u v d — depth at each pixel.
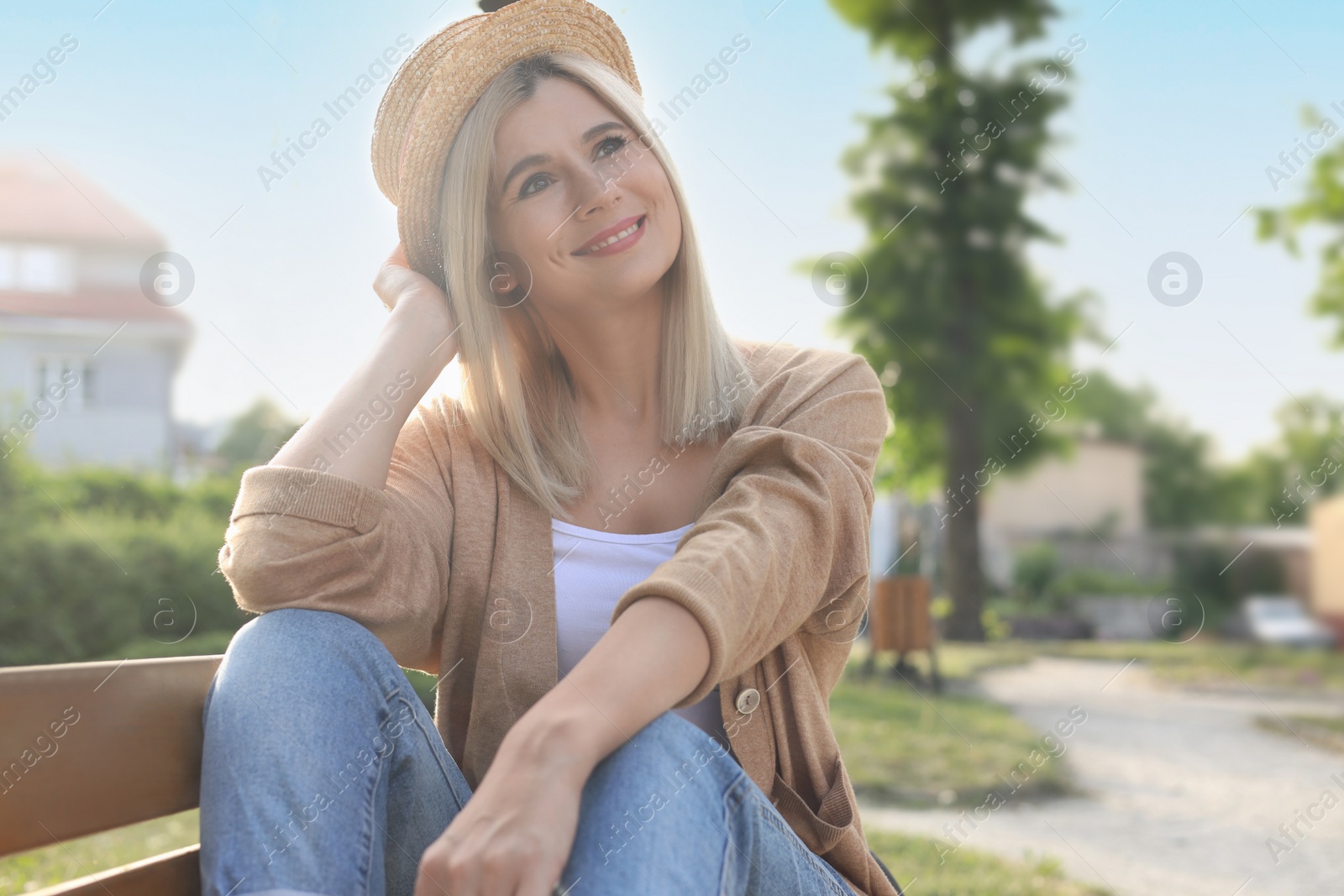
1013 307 8.34
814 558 1.01
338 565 1.01
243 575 0.98
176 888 0.87
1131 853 3.00
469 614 1.20
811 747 1.09
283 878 0.79
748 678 1.07
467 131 1.24
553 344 1.32
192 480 6.32
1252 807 3.47
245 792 0.81
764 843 0.88
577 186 1.21
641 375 1.30
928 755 4.37
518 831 0.75
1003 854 2.99
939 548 9.30
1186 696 5.54
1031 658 7.36
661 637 0.84
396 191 1.48
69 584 5.68
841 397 1.18
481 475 1.24
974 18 8.64
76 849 2.70
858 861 1.09
